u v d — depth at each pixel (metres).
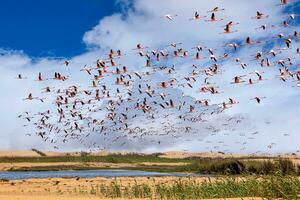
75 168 127.94
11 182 49.72
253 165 51.50
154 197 31.03
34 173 101.19
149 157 165.88
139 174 81.69
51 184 46.28
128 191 34.69
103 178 56.88
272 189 23.78
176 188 30.66
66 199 26.83
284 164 45.41
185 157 162.25
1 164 138.88
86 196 32.47
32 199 25.92
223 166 61.59
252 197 24.36
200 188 29.28
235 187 27.64
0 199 25.56
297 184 23.11
